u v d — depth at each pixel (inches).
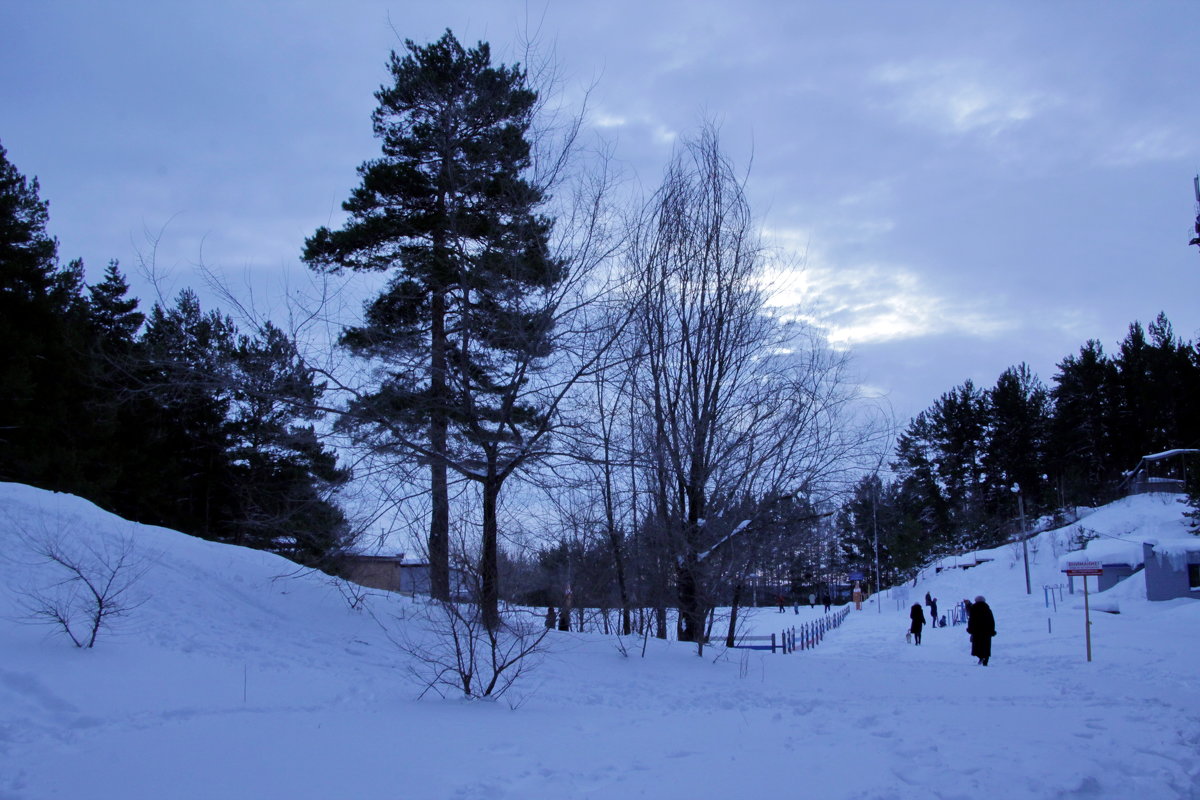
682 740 335.9
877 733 359.6
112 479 1154.7
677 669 599.5
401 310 650.2
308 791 240.2
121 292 1439.5
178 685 385.1
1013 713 434.9
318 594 624.1
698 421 742.5
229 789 240.2
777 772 275.4
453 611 437.7
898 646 1123.3
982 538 2859.3
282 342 588.1
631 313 660.1
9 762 262.4
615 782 260.4
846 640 1284.4
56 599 451.8
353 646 534.0
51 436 1128.8
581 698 463.8
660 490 710.5
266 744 297.6
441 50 686.5
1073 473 2768.2
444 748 302.7
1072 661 788.6
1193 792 260.7
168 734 308.3
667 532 701.9
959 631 1311.5
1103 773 279.9
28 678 346.6
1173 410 2591.0
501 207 650.8
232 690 391.2
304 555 660.1
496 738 326.6
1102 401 2849.4
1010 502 2908.5
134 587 516.4
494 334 606.9
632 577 700.7
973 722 397.7
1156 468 2544.3
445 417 595.5
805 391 755.4
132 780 246.7
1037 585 2073.1
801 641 1078.4
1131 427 2751.0
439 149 667.4
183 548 636.1
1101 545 1936.5
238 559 654.5
